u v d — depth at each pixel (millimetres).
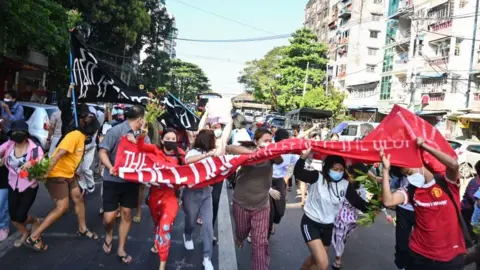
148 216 7246
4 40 12688
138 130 5070
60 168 5176
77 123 6328
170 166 4742
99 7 27109
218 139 6762
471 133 25219
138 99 7160
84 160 8047
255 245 4496
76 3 25781
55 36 14000
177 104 8125
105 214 5098
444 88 27344
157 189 4754
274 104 51500
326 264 4207
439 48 28594
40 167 4840
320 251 4230
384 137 3855
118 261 5047
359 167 4340
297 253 5957
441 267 3361
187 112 8188
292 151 4164
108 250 5270
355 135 20328
